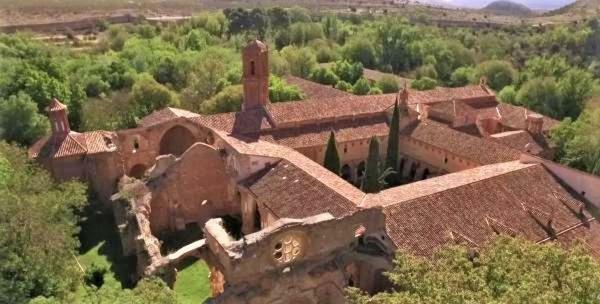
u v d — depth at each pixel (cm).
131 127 7550
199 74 9181
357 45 13412
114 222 5284
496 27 18138
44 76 7425
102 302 2691
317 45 13425
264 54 6250
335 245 3616
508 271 2450
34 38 10694
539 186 4578
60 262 3656
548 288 2180
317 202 4038
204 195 5216
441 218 3881
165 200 5006
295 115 6375
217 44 12456
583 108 8912
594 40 13800
